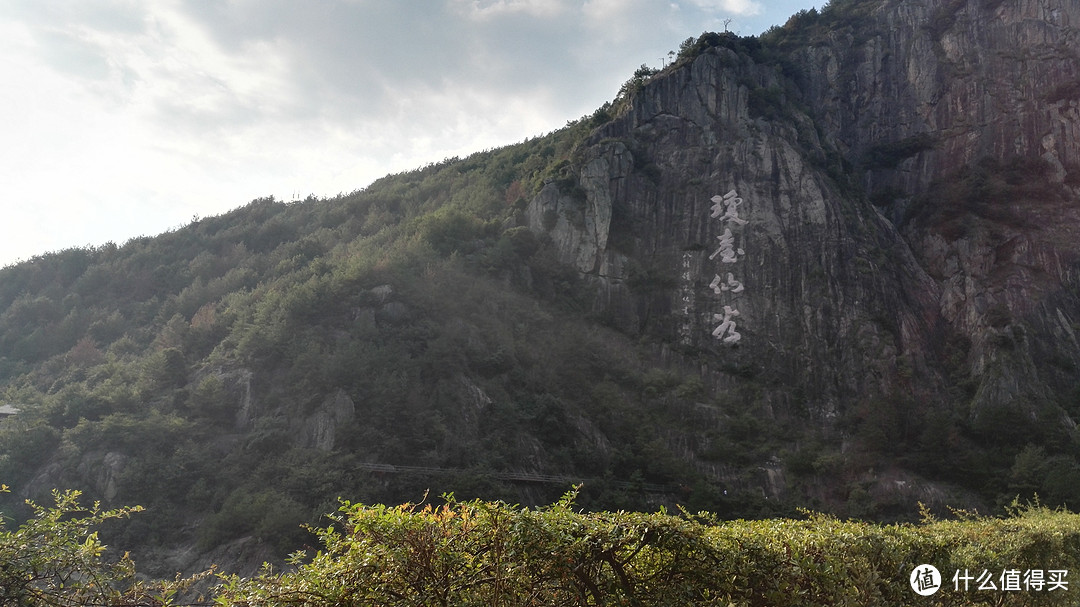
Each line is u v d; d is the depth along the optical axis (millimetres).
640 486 67812
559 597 11375
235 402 68062
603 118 116188
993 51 116312
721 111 108688
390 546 10062
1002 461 73062
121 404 68938
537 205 101188
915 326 90812
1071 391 82875
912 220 107750
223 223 143625
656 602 11656
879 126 118812
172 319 96938
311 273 90938
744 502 67750
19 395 86562
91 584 10375
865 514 68125
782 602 12281
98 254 135875
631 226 100625
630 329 92938
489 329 81500
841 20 130500
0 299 128125
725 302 93500
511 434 70250
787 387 85625
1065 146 105438
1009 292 92375
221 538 53719
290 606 9727
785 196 99750
